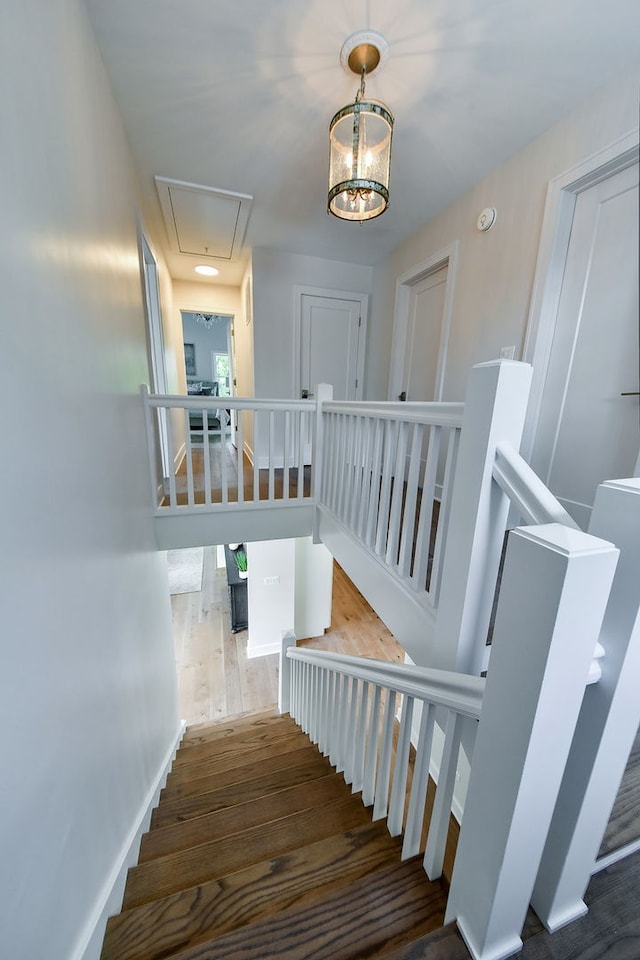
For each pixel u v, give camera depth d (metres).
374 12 1.35
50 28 0.94
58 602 0.86
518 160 2.06
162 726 2.07
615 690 0.59
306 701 2.11
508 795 0.59
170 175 2.35
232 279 4.60
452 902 0.73
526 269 2.03
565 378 1.90
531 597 0.53
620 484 0.60
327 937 0.77
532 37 1.43
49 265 0.88
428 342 3.12
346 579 5.51
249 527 2.46
